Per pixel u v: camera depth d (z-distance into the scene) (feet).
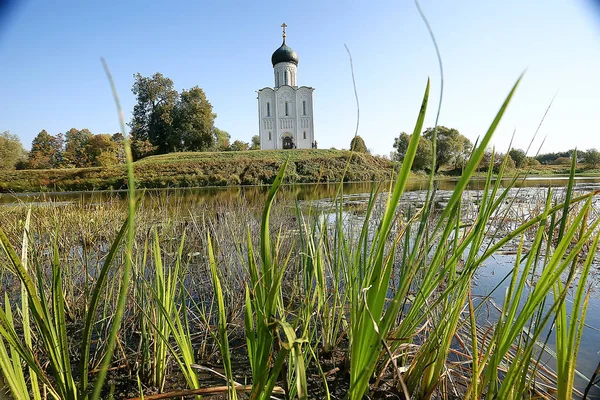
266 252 2.23
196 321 6.78
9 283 8.43
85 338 2.09
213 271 2.70
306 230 5.28
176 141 138.72
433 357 3.67
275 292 2.21
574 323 2.26
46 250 9.82
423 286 2.96
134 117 148.66
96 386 1.00
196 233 13.43
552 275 2.18
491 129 1.68
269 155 99.66
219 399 4.34
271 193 2.08
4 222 12.78
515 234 2.25
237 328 6.59
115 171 68.13
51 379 4.66
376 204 10.32
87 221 14.56
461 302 3.16
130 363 5.23
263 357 2.28
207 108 144.56
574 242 9.70
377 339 2.16
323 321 5.49
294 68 142.10
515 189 28.04
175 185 65.51
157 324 4.70
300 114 136.56
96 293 1.96
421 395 3.76
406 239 3.76
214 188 58.13
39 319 2.16
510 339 2.41
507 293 2.66
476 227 2.56
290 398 2.87
